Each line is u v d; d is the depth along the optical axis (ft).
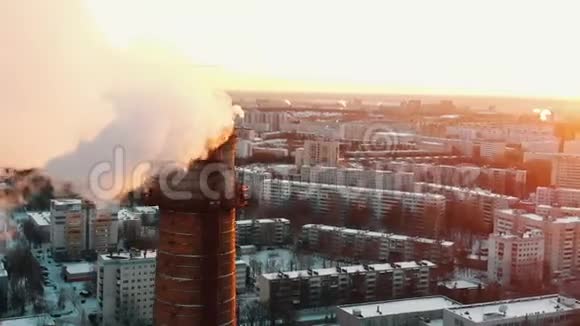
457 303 524.11
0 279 521.65
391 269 588.09
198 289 113.39
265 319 512.22
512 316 471.21
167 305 114.42
